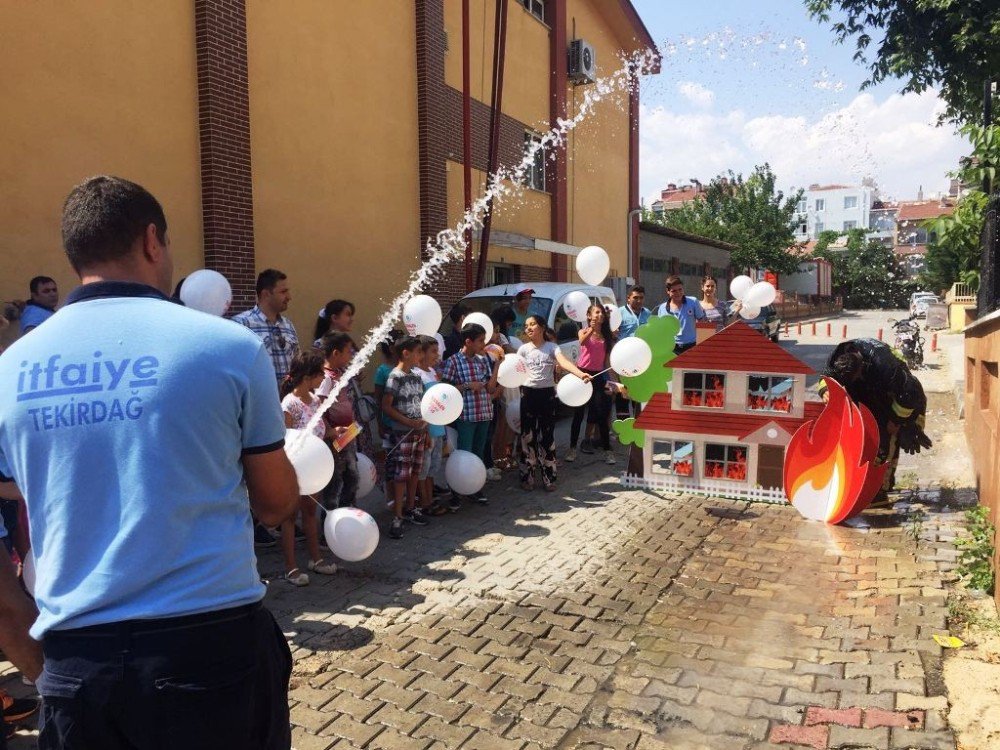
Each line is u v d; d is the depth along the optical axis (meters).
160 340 1.55
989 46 7.59
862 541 5.19
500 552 5.19
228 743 1.56
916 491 6.36
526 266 14.67
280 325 5.77
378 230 10.53
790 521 5.71
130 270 1.67
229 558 1.59
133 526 1.47
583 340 7.84
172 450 1.50
